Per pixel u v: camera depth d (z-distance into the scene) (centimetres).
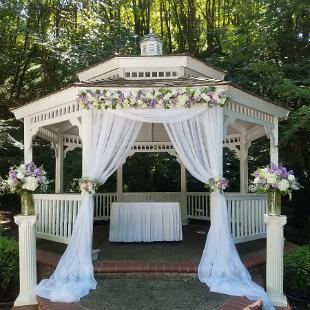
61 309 426
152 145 1014
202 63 762
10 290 595
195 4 1605
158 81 620
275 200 504
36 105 704
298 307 561
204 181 566
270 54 1230
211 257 530
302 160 1166
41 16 1423
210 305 433
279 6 1107
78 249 532
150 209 747
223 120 600
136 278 529
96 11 1405
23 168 505
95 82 605
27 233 501
